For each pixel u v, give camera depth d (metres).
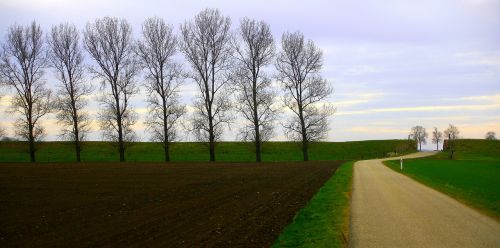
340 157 96.25
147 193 24.03
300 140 66.12
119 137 60.22
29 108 60.88
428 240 12.15
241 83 61.31
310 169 44.81
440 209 17.94
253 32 61.66
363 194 23.50
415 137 169.62
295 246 11.71
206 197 22.31
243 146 97.44
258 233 13.41
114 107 59.91
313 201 20.25
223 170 42.66
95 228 14.35
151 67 60.03
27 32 60.19
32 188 26.23
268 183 29.70
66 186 27.45
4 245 12.11
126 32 59.88
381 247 11.40
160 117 60.44
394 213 16.91
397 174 39.22
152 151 86.25
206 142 61.53
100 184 28.72
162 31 59.81
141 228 14.30
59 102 61.12
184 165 51.41
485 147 130.25
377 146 118.06
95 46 59.22
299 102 65.75
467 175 39.94
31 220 15.84
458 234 12.91
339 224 14.55
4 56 59.38
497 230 13.50
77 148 62.25
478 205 19.06
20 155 74.94
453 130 155.00
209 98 60.78
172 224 14.96
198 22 60.06
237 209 18.22
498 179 35.31
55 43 61.00
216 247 11.72
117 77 59.94
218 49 60.41
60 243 12.30
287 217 16.23
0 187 26.73
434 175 39.59
